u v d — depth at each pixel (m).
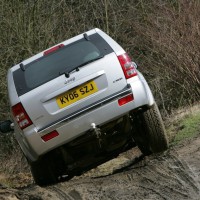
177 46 25.22
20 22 33.38
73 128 13.15
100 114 13.12
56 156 14.56
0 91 33.50
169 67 25.77
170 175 11.43
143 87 13.41
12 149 33.12
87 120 13.12
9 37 33.56
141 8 33.91
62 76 13.25
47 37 33.75
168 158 12.95
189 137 15.65
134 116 14.17
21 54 33.62
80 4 37.16
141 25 32.00
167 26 26.86
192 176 10.95
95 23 37.06
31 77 13.66
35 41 33.56
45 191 12.33
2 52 33.62
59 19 35.44
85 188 11.96
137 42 31.34
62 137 13.23
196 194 9.77
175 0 29.75
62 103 13.16
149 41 28.77
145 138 14.69
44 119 13.22
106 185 11.84
